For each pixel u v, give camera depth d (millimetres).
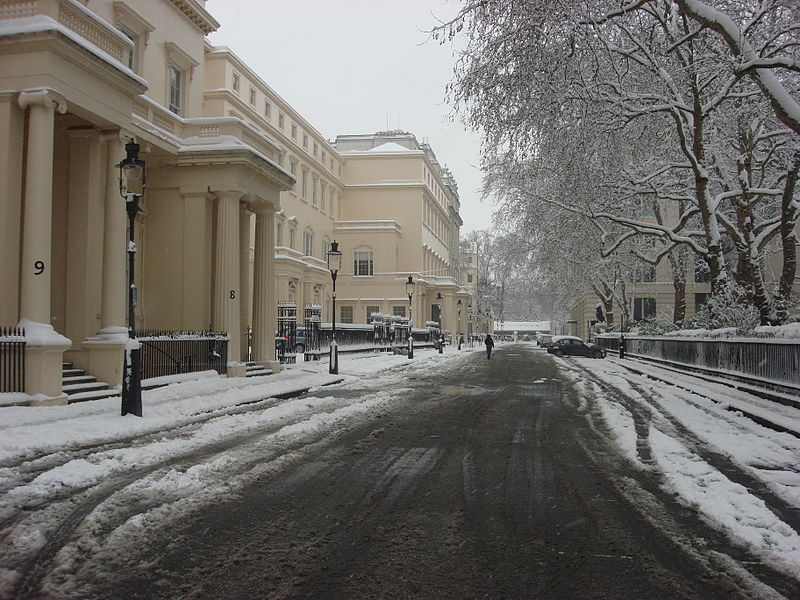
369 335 43156
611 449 10406
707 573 5090
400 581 4852
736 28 13773
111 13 21359
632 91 23047
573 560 5352
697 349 26375
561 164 22844
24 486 7395
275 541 5727
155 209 22578
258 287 25078
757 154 30281
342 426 12539
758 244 26328
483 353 55500
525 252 42750
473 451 10133
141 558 5250
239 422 12492
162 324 22281
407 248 75375
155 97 23766
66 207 16875
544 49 15586
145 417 12453
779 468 8898
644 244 39156
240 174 22312
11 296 14055
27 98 13766
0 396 12719
